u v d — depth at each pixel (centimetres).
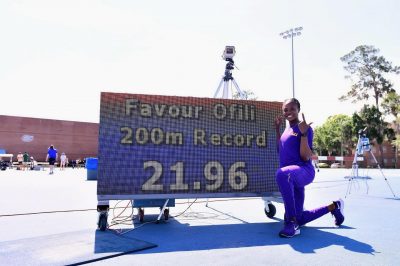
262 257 257
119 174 376
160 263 240
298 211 359
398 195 709
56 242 293
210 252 271
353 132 5197
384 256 259
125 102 397
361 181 1179
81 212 472
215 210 519
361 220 421
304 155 347
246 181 429
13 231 344
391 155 5578
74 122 3694
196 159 412
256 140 446
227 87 711
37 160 3462
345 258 254
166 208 418
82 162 3331
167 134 406
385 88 5288
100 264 237
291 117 372
